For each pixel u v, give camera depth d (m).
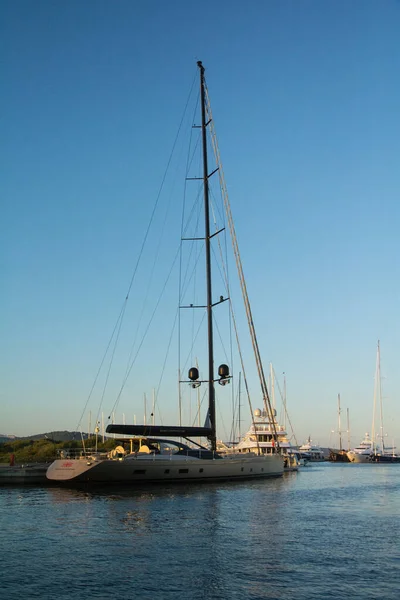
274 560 19.39
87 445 72.44
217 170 51.84
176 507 30.89
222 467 43.72
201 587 16.45
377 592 16.02
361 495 40.09
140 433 41.59
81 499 34.00
